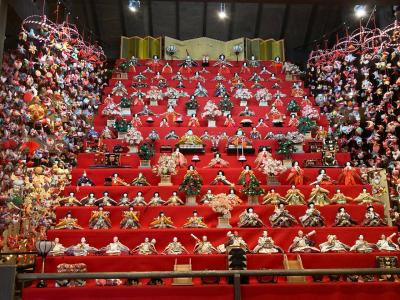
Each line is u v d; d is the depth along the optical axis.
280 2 10.00
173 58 17.59
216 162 10.66
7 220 8.26
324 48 16.97
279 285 6.70
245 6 17.02
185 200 9.43
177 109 13.80
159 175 10.06
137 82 15.26
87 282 7.22
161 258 7.57
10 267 5.43
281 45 17.78
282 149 10.88
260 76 16.36
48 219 9.09
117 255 7.62
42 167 9.24
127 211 8.78
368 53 12.57
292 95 14.94
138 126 12.68
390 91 10.84
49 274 5.51
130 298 6.46
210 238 8.32
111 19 17.03
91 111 13.03
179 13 17.20
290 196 9.28
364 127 12.66
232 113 13.73
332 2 9.90
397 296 6.79
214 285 6.58
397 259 7.60
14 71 9.43
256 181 9.35
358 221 9.00
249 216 8.59
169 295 6.48
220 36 18.14
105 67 16.52
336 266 7.68
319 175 10.05
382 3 9.92
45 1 12.73
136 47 17.45
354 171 10.11
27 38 9.88
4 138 8.55
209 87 15.52
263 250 7.81
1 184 8.38
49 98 9.91
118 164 10.76
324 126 13.20
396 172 9.85
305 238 8.08
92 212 8.76
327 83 15.12
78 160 11.05
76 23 16.11
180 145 11.25
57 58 10.35
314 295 6.71
